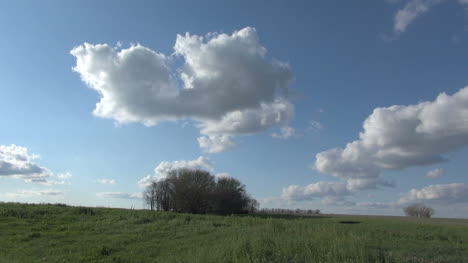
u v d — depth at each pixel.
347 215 100.19
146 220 30.84
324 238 16.62
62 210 32.84
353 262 12.66
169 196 87.12
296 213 107.62
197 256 13.83
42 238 20.52
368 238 19.19
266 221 30.23
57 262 14.31
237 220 33.25
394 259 13.77
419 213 91.38
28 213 29.52
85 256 15.60
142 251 17.11
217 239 20.67
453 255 16.64
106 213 33.94
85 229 24.84
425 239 23.98
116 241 19.89
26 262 14.12
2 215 28.22
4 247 17.59
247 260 12.49
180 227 27.62
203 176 89.69
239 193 94.56
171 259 14.43
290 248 14.24
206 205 88.88
